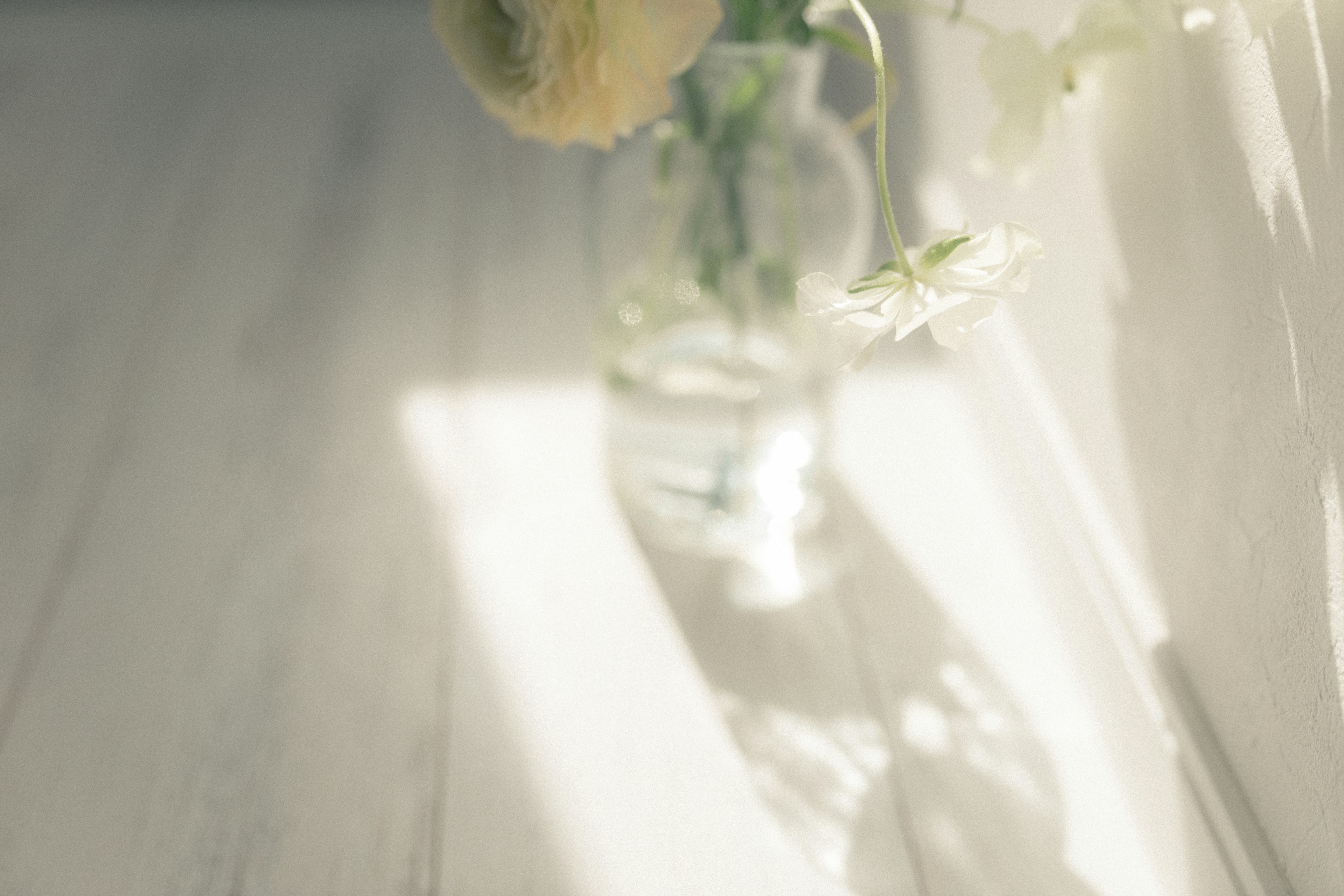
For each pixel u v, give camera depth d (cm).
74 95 117
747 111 77
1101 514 79
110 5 135
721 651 82
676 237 79
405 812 77
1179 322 72
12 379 93
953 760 78
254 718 79
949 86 93
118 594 83
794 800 77
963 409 92
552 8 69
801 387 82
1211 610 72
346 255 102
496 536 86
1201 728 73
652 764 78
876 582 85
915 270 65
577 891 75
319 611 83
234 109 115
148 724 79
